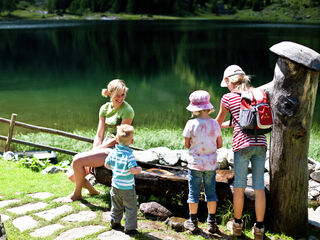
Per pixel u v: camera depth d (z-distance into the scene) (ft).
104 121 14.28
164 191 13.00
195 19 450.71
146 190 13.17
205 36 199.31
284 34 191.52
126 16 482.69
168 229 11.62
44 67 104.47
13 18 463.83
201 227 11.94
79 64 111.14
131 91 66.03
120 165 10.87
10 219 11.48
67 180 16.63
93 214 12.20
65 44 173.37
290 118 10.97
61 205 12.82
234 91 11.60
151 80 79.87
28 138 29.30
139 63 111.45
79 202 13.20
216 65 100.73
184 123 39.63
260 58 111.65
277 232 11.93
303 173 11.38
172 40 184.24
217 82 74.23
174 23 351.67
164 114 45.50
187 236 11.20
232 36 193.16
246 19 446.60
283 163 11.38
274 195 11.80
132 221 10.89
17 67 104.01
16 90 68.23
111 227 11.28
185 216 12.84
